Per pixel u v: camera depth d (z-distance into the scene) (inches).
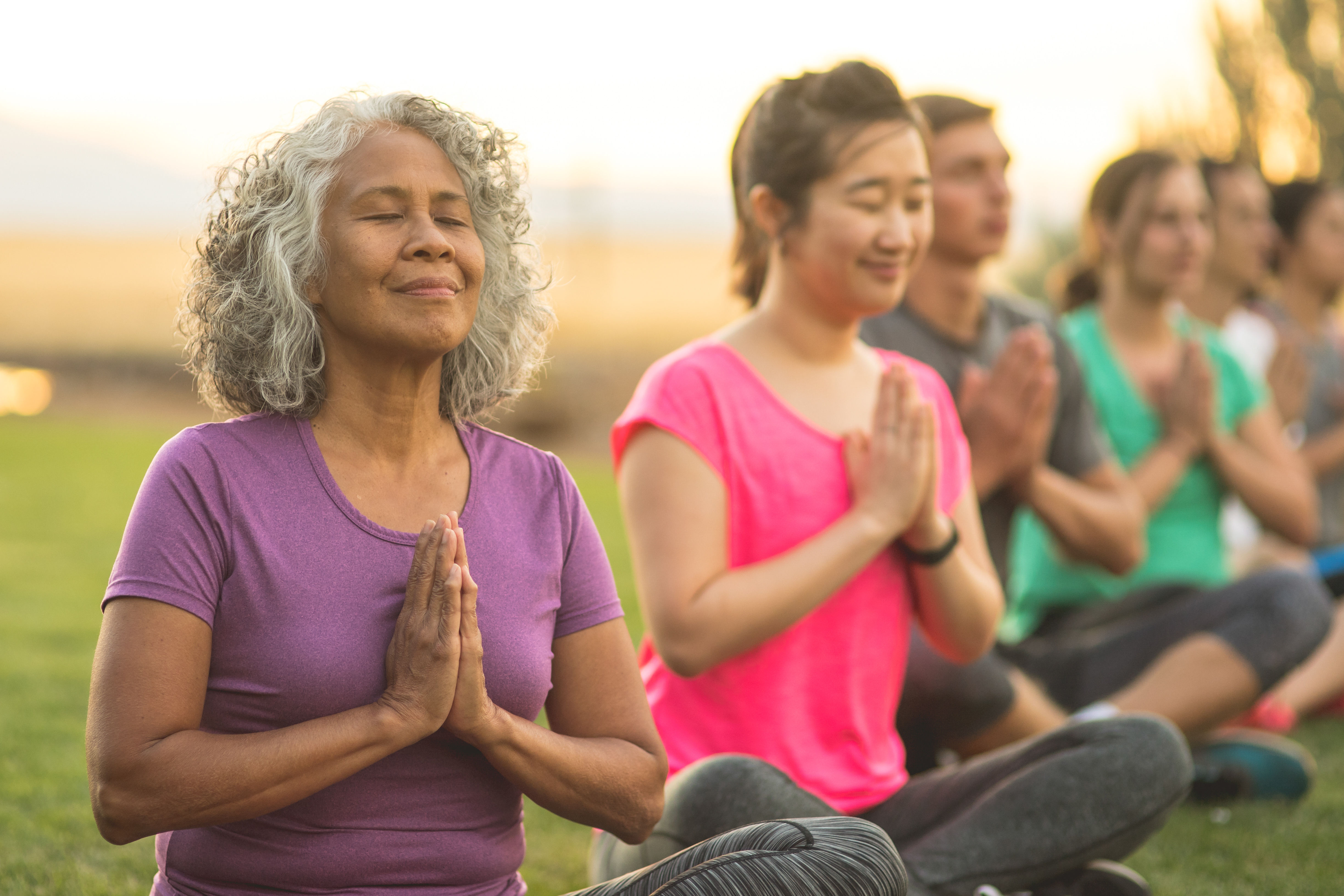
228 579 95.6
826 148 138.7
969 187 184.1
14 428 1045.8
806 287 143.3
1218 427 237.0
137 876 159.8
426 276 97.8
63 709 239.8
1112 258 239.0
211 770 90.4
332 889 96.0
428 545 94.9
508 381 110.0
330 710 95.0
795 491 137.5
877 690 140.3
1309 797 202.4
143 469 745.6
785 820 99.7
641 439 137.8
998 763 132.3
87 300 3368.6
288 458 98.9
